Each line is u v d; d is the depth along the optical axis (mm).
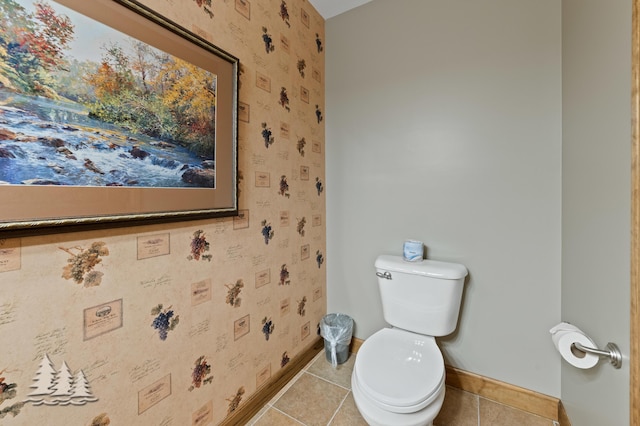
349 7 1825
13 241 673
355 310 1931
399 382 1102
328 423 1356
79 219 766
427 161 1621
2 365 665
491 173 1459
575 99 1126
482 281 1500
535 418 1373
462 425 1339
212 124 1143
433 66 1587
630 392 701
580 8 1079
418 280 1442
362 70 1813
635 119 684
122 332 888
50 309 736
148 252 954
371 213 1821
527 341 1410
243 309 1344
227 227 1248
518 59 1380
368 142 1810
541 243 1361
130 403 914
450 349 1599
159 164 963
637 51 674
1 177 642
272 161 1502
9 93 652
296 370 1714
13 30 654
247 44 1320
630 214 722
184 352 1080
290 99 1628
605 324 866
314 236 1884
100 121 810
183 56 1023
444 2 1549
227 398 1268
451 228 1566
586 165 1025
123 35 852
